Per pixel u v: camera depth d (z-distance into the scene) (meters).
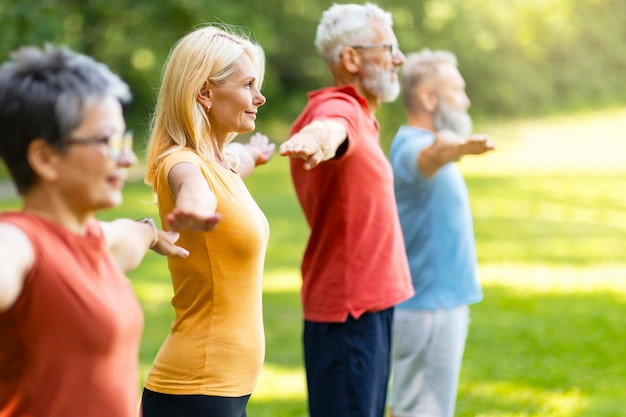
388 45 5.30
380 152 5.10
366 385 5.02
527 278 12.73
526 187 22.86
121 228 3.04
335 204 5.01
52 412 2.70
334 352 5.05
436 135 5.63
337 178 4.97
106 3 20.66
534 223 17.50
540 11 40.66
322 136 4.50
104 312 2.73
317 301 5.10
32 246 2.65
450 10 30.11
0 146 2.70
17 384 2.70
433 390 5.81
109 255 2.88
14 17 14.85
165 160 3.81
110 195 2.76
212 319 3.90
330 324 5.05
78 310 2.70
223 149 4.16
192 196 3.34
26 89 2.64
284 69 32.00
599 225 17.28
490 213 18.78
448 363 5.82
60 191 2.72
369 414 5.04
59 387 2.70
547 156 29.75
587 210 19.20
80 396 2.72
